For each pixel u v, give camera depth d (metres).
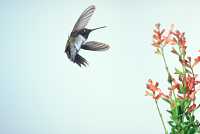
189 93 7.16
